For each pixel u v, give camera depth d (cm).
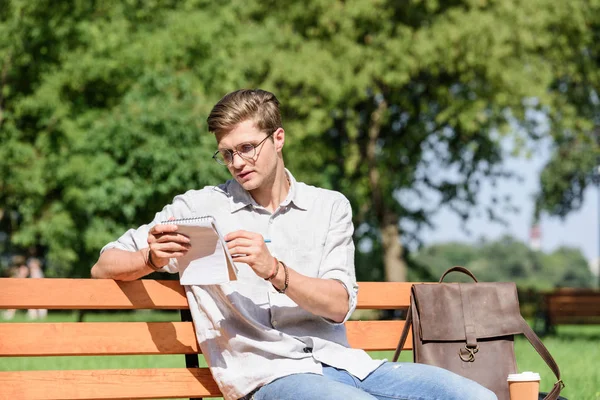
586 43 2181
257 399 360
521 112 2122
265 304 371
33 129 1998
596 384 775
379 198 2480
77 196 1850
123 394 374
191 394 384
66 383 366
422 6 2125
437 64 2116
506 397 410
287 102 2181
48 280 366
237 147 369
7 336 363
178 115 1672
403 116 2497
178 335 388
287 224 383
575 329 2245
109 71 1930
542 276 14062
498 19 2002
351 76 2039
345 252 386
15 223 2248
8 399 358
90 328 374
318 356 368
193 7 2120
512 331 416
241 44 2086
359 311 2250
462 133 2442
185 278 346
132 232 384
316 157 2359
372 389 369
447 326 411
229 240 345
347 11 2047
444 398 354
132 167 1673
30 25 1889
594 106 2455
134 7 2098
